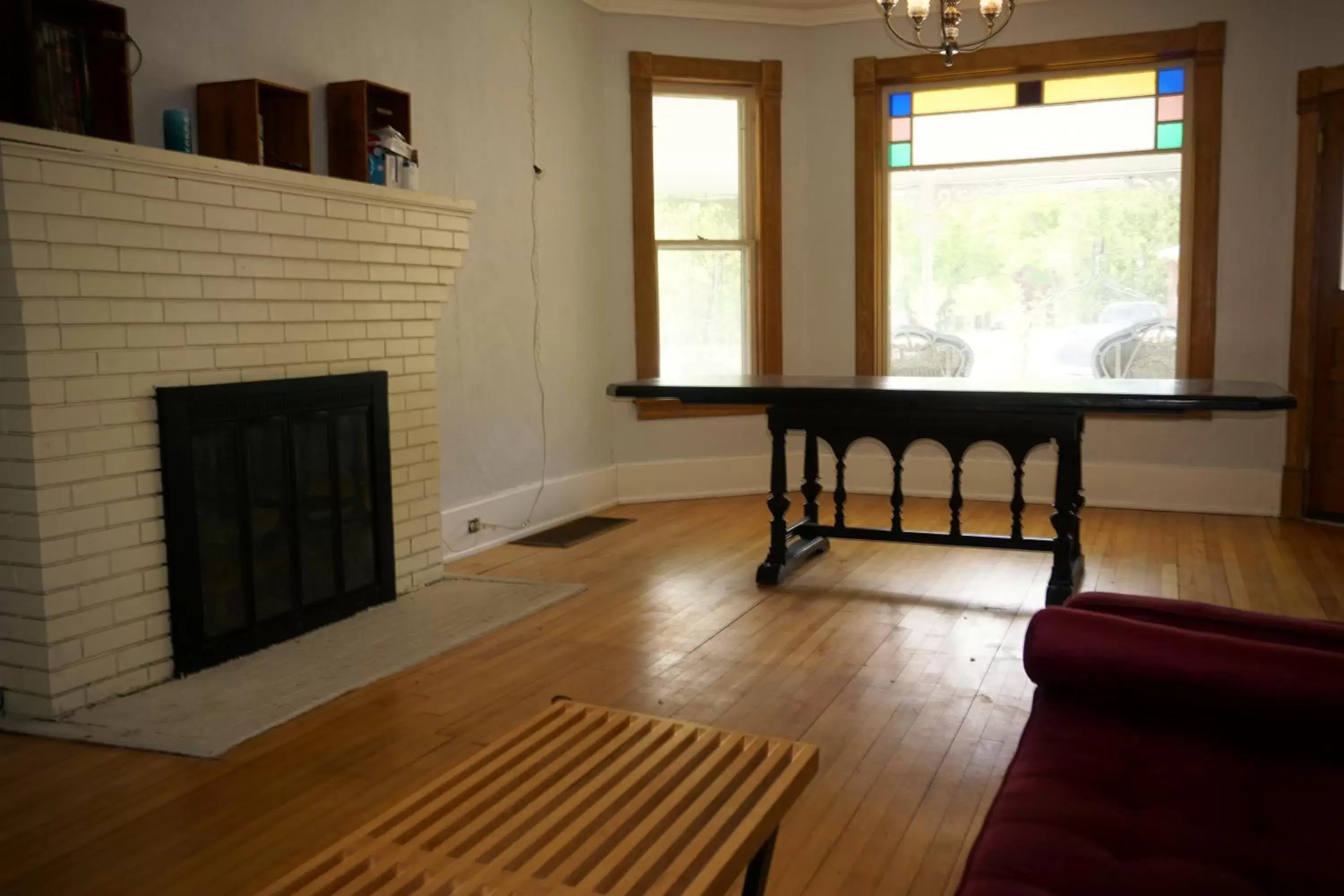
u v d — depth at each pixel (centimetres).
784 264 615
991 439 387
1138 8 548
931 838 213
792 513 562
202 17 336
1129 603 182
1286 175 527
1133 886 118
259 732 266
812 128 609
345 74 394
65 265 260
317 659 321
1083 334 592
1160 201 568
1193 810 136
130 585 289
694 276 610
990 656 325
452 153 454
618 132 579
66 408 268
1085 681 168
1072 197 584
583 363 562
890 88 603
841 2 589
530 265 513
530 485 519
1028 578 418
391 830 141
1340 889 118
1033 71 578
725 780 155
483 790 153
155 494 294
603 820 142
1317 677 150
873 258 605
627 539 501
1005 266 601
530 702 289
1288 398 324
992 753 254
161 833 217
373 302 372
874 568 438
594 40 564
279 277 326
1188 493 558
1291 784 144
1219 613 175
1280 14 522
